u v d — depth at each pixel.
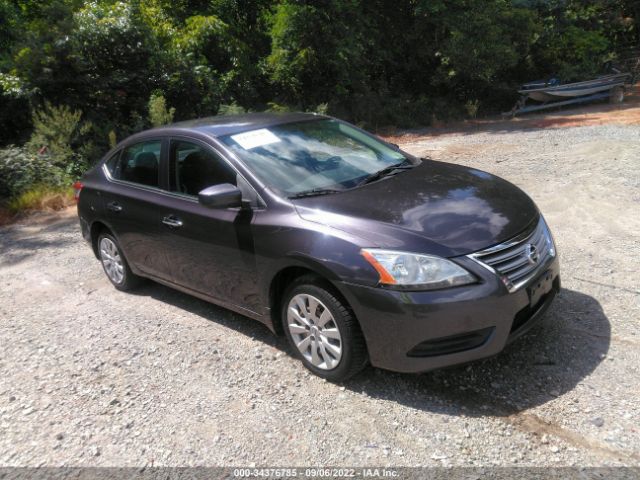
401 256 3.11
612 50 22.70
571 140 10.73
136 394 3.69
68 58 12.16
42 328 4.87
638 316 3.93
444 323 3.05
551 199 6.86
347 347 3.34
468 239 3.18
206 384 3.71
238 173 3.98
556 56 20.00
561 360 3.51
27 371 4.14
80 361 4.21
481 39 17.64
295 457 2.94
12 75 12.07
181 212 4.29
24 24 15.35
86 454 3.14
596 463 2.68
